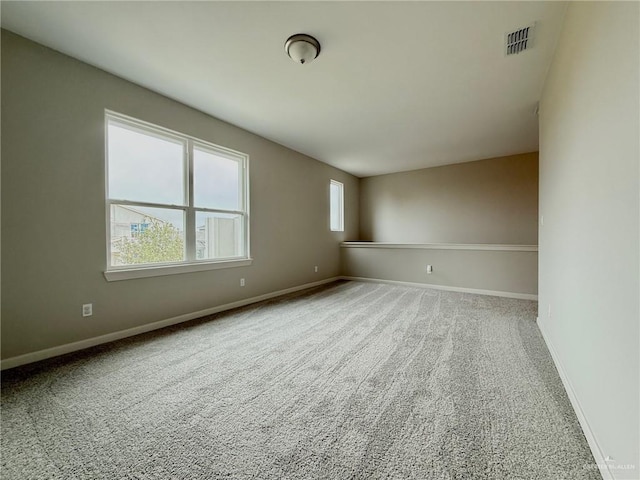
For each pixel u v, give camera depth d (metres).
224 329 2.79
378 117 3.42
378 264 5.54
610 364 1.07
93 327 2.37
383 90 2.77
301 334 2.65
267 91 2.78
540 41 2.04
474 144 4.48
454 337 2.54
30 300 2.05
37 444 1.26
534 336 2.55
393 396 1.62
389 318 3.14
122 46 2.11
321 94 2.85
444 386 1.72
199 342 2.45
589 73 1.33
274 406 1.54
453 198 5.70
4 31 1.93
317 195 5.34
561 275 1.88
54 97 2.15
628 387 0.93
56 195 2.16
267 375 1.88
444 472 1.10
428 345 2.37
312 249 5.19
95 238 2.38
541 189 2.72
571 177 1.63
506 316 3.18
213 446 1.25
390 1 1.69
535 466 1.12
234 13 1.78
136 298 2.65
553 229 2.15
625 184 0.96
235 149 3.65
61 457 1.19
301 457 1.18
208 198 3.40
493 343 2.39
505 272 4.23
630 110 0.93
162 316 2.86
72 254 2.25
